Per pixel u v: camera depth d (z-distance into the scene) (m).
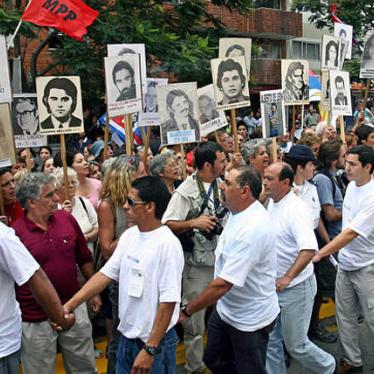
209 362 3.75
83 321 3.96
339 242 4.25
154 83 7.12
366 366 4.88
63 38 12.02
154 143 9.02
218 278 3.30
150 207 3.04
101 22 11.12
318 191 5.43
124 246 3.25
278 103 6.45
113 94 6.12
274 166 4.04
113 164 4.37
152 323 3.03
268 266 3.47
